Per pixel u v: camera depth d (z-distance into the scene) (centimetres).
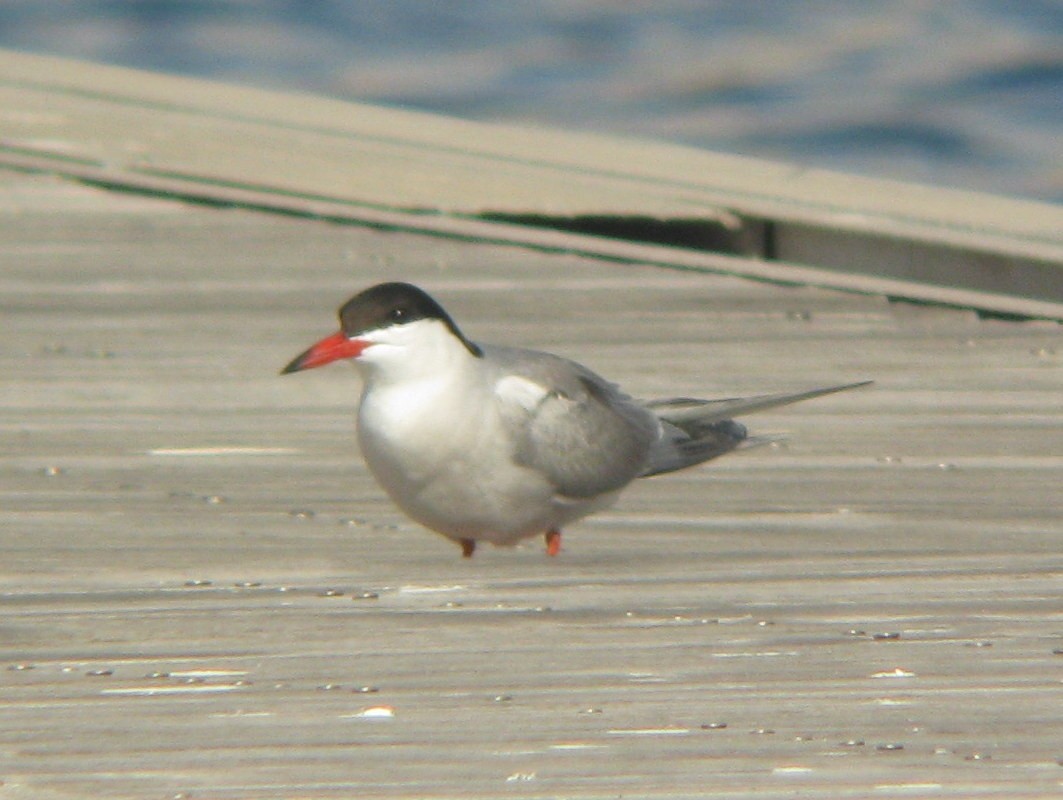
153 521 938
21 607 811
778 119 3058
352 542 916
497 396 866
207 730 672
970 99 3120
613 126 3030
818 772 633
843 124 3023
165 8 3753
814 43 3469
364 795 618
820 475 1020
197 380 1181
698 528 938
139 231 1513
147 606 813
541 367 905
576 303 1357
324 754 651
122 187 1603
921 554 890
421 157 1639
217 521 940
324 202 1563
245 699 703
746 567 874
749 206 1513
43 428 1086
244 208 1572
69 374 1185
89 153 1650
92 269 1417
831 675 726
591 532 938
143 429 1088
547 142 1684
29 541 903
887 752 650
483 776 631
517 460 866
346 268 1435
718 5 3747
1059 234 1442
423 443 851
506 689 712
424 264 1448
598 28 3606
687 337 1283
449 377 855
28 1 3819
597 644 763
